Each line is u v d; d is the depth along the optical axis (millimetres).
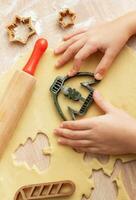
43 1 829
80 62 758
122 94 769
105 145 738
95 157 755
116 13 827
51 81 772
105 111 747
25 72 748
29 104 765
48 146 756
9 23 814
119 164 759
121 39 764
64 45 778
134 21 775
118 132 726
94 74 767
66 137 747
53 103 765
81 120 735
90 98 760
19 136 756
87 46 759
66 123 741
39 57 761
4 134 729
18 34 809
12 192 734
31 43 809
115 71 776
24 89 742
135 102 766
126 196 746
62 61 771
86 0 832
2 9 823
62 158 749
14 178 741
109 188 749
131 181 755
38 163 753
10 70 773
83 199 744
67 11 812
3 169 743
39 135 761
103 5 830
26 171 744
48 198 735
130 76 774
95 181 750
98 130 728
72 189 732
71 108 759
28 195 724
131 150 740
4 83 768
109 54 760
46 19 821
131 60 778
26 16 820
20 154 755
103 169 750
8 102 736
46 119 762
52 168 746
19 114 743
